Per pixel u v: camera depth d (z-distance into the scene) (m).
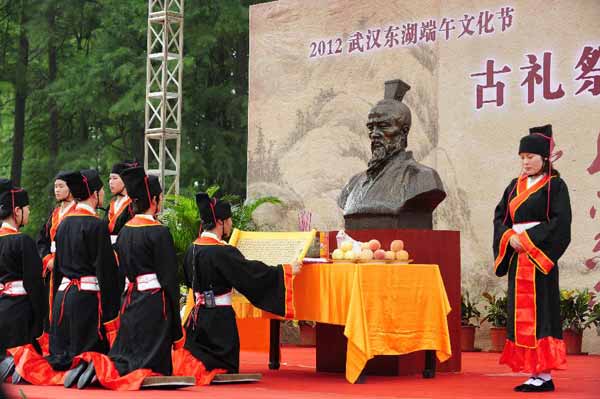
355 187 10.60
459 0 15.08
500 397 8.13
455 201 14.88
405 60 15.73
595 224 13.52
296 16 17.09
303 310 9.69
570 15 13.95
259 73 17.48
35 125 31.02
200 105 26.58
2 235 9.61
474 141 14.79
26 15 30.30
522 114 14.34
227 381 9.05
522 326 8.66
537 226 8.66
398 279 9.26
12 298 9.53
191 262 9.30
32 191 29.59
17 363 8.81
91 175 9.36
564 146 13.88
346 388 8.80
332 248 10.34
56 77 30.23
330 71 16.62
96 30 28.30
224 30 26.12
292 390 8.59
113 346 8.77
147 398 7.63
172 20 18.38
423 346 9.34
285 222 16.98
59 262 9.27
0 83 30.88
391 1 15.92
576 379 9.70
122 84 26.81
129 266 8.75
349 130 16.34
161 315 8.62
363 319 9.03
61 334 9.11
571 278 13.63
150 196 8.84
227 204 9.38
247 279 9.16
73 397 7.65
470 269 14.63
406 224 10.16
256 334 11.62
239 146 26.66
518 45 14.43
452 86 15.07
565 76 13.96
